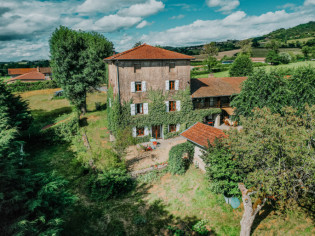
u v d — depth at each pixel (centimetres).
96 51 3341
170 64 2595
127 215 1376
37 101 4741
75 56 3262
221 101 3080
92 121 3312
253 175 1069
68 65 3161
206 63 7131
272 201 1338
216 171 1366
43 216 862
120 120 2447
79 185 1694
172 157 1819
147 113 2567
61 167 1980
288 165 1045
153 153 2278
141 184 1708
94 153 1920
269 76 2147
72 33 3250
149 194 1584
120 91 2384
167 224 1299
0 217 838
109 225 1294
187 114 2769
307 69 2231
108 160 1816
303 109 2062
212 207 1420
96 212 1403
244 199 1122
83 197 1555
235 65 5209
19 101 2589
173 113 2684
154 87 2531
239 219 1306
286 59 7400
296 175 1038
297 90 2231
